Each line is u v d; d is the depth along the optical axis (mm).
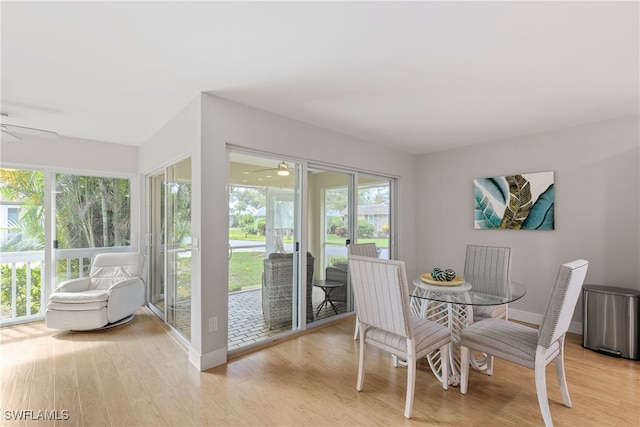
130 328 3531
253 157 3039
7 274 3701
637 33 1749
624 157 3148
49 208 3895
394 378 2439
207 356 2570
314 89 2529
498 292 2385
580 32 1747
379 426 1870
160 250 3953
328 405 2076
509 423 1900
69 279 4031
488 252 3240
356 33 1774
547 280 3627
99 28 1711
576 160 3434
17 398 2135
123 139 4102
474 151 4270
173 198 3418
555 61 2076
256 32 1763
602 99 2721
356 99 2732
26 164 3693
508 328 2182
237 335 2994
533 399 2160
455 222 4453
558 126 3471
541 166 3680
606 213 3246
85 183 4156
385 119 3258
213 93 2605
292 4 1520
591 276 3328
